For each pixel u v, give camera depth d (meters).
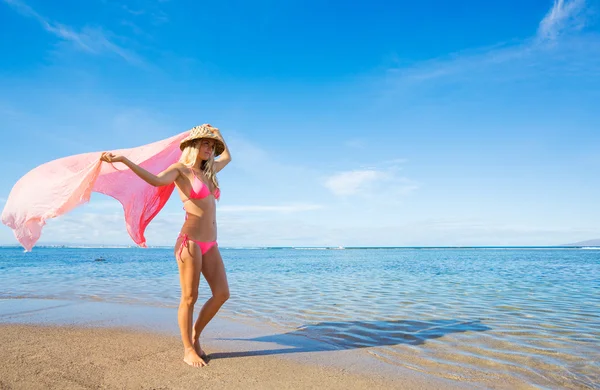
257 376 3.59
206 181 4.19
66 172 4.13
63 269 19.28
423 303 8.13
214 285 4.09
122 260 34.41
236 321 6.23
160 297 8.76
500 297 9.13
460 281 13.21
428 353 4.49
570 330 5.68
